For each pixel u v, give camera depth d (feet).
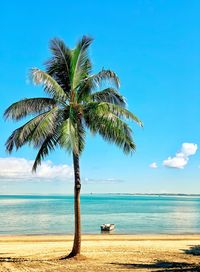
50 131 67.72
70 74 73.20
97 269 63.57
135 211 371.35
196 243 104.58
